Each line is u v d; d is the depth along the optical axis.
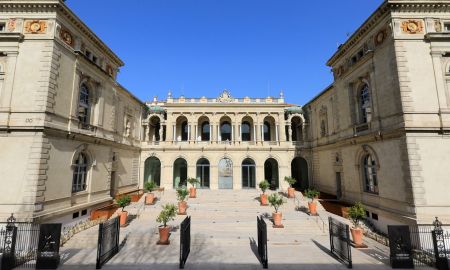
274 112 36.09
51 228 11.48
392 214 16.03
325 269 11.16
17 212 14.30
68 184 17.69
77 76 18.78
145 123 36.09
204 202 25.56
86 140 19.92
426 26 16.39
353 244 14.59
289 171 34.62
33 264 11.71
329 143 27.53
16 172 14.84
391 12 16.52
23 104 15.58
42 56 16.09
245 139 38.75
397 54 16.06
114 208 21.53
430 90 15.72
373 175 19.12
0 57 16.25
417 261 12.27
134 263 11.79
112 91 24.92
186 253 12.41
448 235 12.68
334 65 25.08
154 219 20.00
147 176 35.62
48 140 15.76
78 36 19.08
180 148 35.00
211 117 36.16
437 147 15.16
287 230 17.38
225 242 14.98
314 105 33.25
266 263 11.25
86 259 12.37
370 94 18.97
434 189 14.67
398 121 15.87
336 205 21.33
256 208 23.31
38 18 16.52
